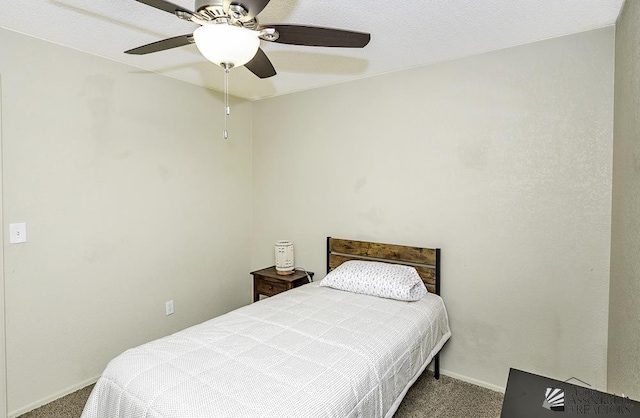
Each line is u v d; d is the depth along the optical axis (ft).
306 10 6.08
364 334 6.18
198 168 10.71
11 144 6.98
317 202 10.95
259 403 4.17
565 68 7.12
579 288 7.07
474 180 8.19
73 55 7.86
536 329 7.55
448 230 8.58
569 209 7.14
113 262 8.71
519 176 7.66
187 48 7.87
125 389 4.63
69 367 7.95
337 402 4.45
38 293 7.43
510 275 7.82
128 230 9.00
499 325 7.98
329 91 10.51
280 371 4.91
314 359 5.27
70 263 7.93
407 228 9.21
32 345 7.36
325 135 10.66
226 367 4.98
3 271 6.91
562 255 7.24
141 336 9.34
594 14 6.25
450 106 8.46
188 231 10.49
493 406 7.43
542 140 7.39
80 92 7.99
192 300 10.64
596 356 6.93
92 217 8.28
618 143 6.12
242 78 9.93
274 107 11.84
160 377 4.70
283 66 8.91
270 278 10.71
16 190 7.07
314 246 11.10
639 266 4.71
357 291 8.43
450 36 7.15
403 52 7.99
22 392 7.22
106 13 6.31
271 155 12.01
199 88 10.67
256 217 12.50
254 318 6.88
